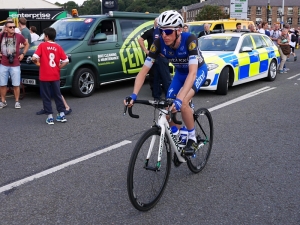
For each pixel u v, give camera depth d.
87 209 3.65
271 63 11.53
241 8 27.02
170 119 3.93
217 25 16.77
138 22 10.79
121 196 3.93
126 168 4.68
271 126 6.55
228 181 4.29
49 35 6.59
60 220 3.45
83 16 10.12
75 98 9.16
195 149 4.22
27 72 8.93
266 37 11.87
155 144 3.60
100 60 9.53
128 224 3.37
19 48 8.02
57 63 6.69
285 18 92.12
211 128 4.75
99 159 5.00
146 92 9.89
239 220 3.43
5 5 18.44
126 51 10.19
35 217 3.51
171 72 9.40
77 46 9.05
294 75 13.02
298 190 4.05
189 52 3.81
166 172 3.82
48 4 19.45
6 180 4.36
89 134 6.13
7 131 6.37
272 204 3.73
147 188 3.58
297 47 30.75
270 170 4.61
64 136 6.04
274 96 9.21
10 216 3.53
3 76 8.00
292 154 5.16
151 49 3.88
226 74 9.24
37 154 5.22
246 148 5.41
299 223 3.38
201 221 3.42
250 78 10.48
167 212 3.59
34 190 4.09
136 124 6.72
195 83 4.04
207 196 3.92
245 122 6.80
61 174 4.51
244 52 10.17
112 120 7.00
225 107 7.99
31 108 8.11
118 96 9.40
